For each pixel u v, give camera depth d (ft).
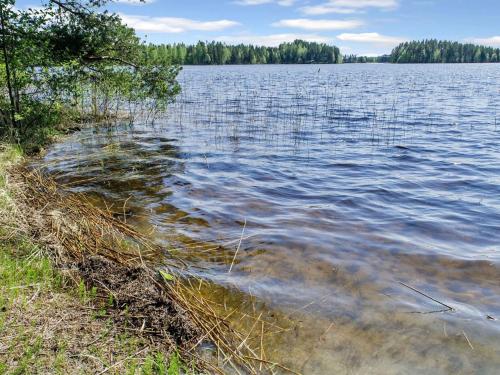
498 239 24.29
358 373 13.93
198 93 123.85
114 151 45.78
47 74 43.24
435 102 105.50
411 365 14.30
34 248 18.88
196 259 21.43
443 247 23.16
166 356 13.48
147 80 54.90
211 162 42.04
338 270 20.58
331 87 161.07
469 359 14.52
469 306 17.62
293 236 24.39
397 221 27.04
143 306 15.81
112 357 12.93
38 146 44.29
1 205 23.02
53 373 11.85
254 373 13.70
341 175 38.45
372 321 16.67
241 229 25.39
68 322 14.33
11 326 13.61
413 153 47.57
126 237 23.29
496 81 212.64
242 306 17.57
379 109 89.25
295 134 58.65
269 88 150.92
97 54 50.93
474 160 44.21
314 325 16.43
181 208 28.78
